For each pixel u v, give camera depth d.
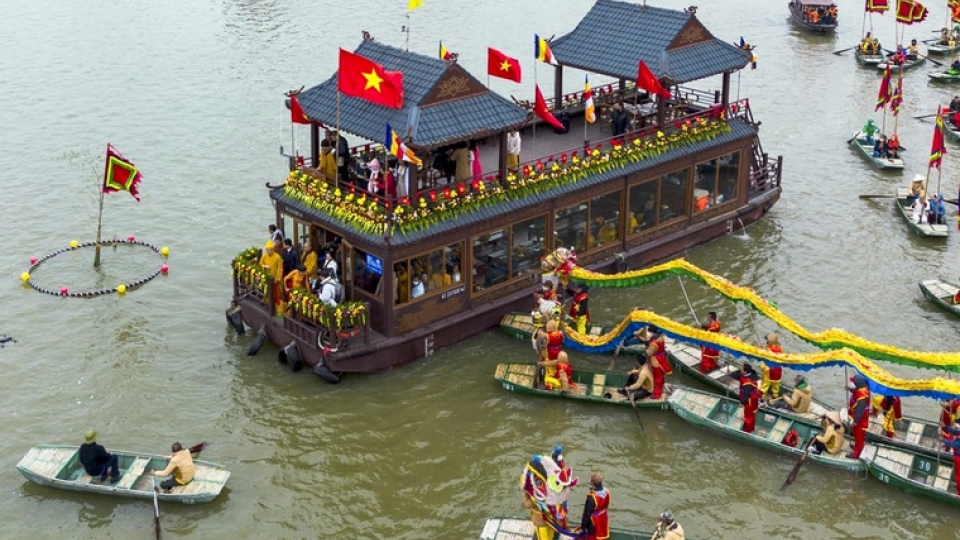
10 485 35.53
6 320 46.22
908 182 61.47
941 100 76.31
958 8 85.44
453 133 40.62
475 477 36.28
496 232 43.69
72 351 43.78
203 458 36.97
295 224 44.47
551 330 39.78
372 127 41.44
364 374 41.66
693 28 50.00
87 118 69.44
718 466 36.78
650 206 49.88
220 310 47.16
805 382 38.44
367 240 40.31
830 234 54.59
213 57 82.62
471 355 42.97
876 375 35.75
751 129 53.06
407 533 33.53
